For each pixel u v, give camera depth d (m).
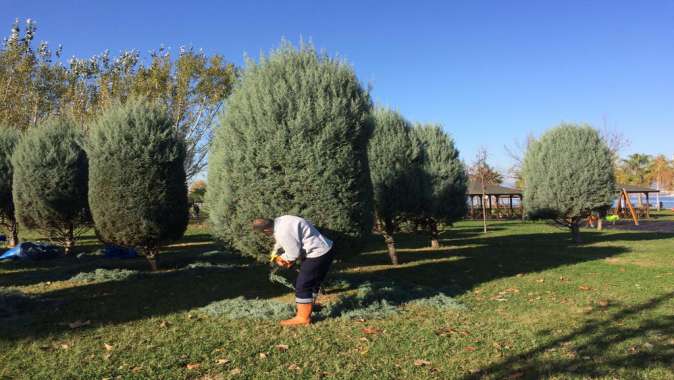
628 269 9.77
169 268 10.78
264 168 6.62
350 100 7.09
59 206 12.73
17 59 25.08
